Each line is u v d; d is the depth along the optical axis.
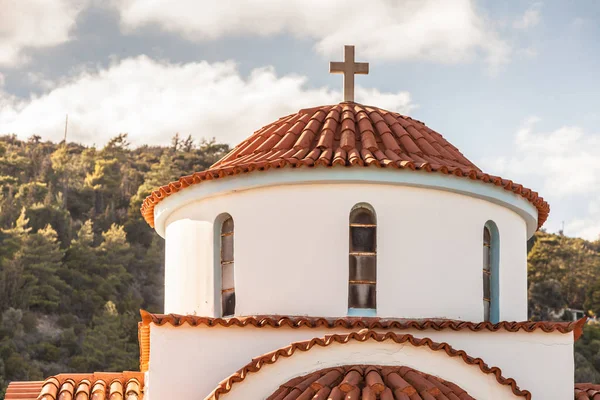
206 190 17.72
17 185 109.75
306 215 17.17
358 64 20.94
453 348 16.09
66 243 96.56
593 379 61.00
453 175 17.19
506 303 18.33
